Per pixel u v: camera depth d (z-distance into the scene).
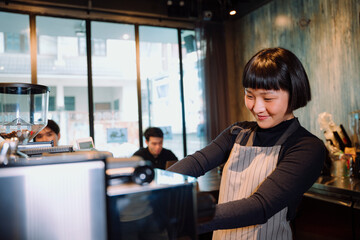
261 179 0.87
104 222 0.40
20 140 0.86
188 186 0.44
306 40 3.40
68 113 4.15
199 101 4.46
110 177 0.41
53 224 0.38
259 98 0.79
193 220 0.44
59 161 0.39
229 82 4.66
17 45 3.76
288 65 0.75
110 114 4.23
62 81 4.12
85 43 3.98
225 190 0.97
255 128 1.00
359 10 2.77
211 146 1.03
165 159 3.22
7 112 0.83
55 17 3.78
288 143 0.85
